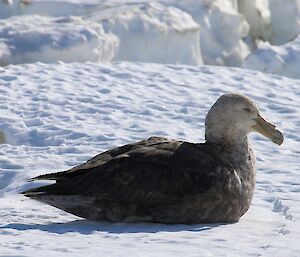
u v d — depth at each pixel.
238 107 10.81
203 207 10.49
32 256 8.93
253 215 11.13
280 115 18.09
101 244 9.52
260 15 31.78
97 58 25.67
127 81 20.88
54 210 11.33
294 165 14.19
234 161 10.75
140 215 10.52
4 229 10.23
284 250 9.30
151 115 17.84
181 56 28.25
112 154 10.81
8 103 18.52
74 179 10.41
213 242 9.64
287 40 31.92
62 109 18.19
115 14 27.56
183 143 10.87
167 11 28.64
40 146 15.97
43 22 27.20
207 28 30.02
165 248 9.35
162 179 10.44
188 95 19.61
